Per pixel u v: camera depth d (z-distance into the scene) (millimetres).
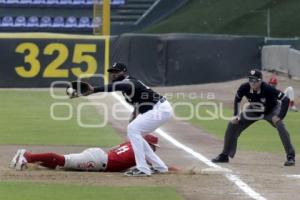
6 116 59344
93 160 30953
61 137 46000
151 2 141750
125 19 139000
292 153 34562
